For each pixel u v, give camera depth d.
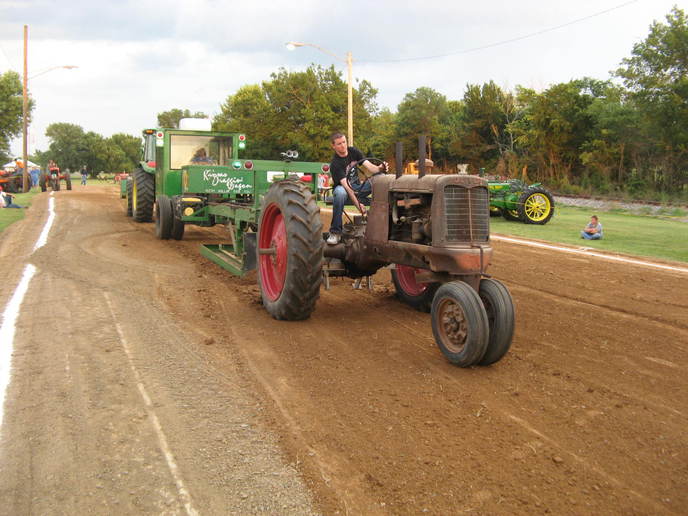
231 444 3.12
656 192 23.70
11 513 2.52
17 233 11.22
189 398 3.70
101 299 6.19
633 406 3.71
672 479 2.88
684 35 23.33
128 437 3.18
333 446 3.12
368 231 5.42
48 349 4.57
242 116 44.44
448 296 4.32
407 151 41.31
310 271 5.27
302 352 4.65
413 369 4.31
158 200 10.98
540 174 29.56
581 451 3.12
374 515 2.54
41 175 26.98
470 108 37.28
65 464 2.90
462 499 2.66
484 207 4.59
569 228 14.15
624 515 2.58
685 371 4.38
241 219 7.38
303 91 37.00
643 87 24.58
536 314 6.05
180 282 7.21
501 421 3.46
